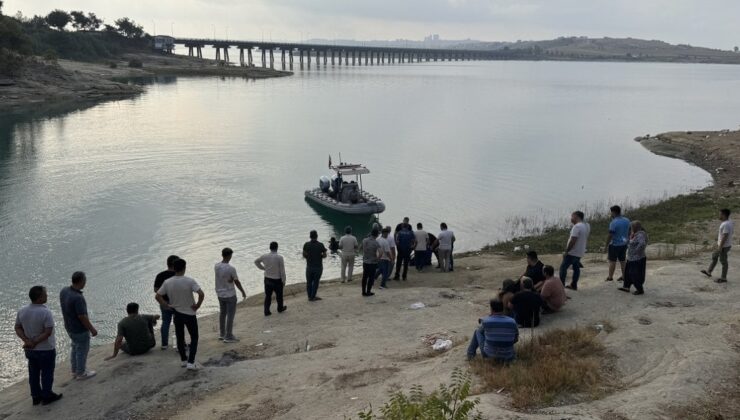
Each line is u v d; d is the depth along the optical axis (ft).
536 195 124.47
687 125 254.88
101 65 486.79
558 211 110.93
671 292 46.68
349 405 31.65
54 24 537.24
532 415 27.30
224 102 314.55
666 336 37.19
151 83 430.20
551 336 37.50
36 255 79.05
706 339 36.63
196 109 276.62
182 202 110.63
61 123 217.97
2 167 137.59
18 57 302.66
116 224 94.94
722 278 49.37
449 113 287.69
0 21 304.91
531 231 95.81
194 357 39.14
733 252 64.13
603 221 96.43
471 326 46.47
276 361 40.34
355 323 48.55
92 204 106.63
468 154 173.17
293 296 61.00
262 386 36.29
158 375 38.40
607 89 501.97
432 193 124.88
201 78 507.30
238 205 110.11
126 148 167.43
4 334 55.57
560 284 42.78
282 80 524.93
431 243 72.54
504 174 145.59
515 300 40.63
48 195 112.27
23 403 36.24
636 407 28.07
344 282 65.16
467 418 26.55
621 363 34.06
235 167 145.18
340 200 111.14
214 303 64.49
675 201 107.86
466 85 524.11
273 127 220.84
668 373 32.01
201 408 33.71
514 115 285.64
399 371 36.55
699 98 414.00
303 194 120.06
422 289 58.54
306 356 41.09
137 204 107.96
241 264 78.64
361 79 573.33
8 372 48.32
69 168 138.41
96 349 47.21
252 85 448.24
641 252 45.70
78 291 37.73
